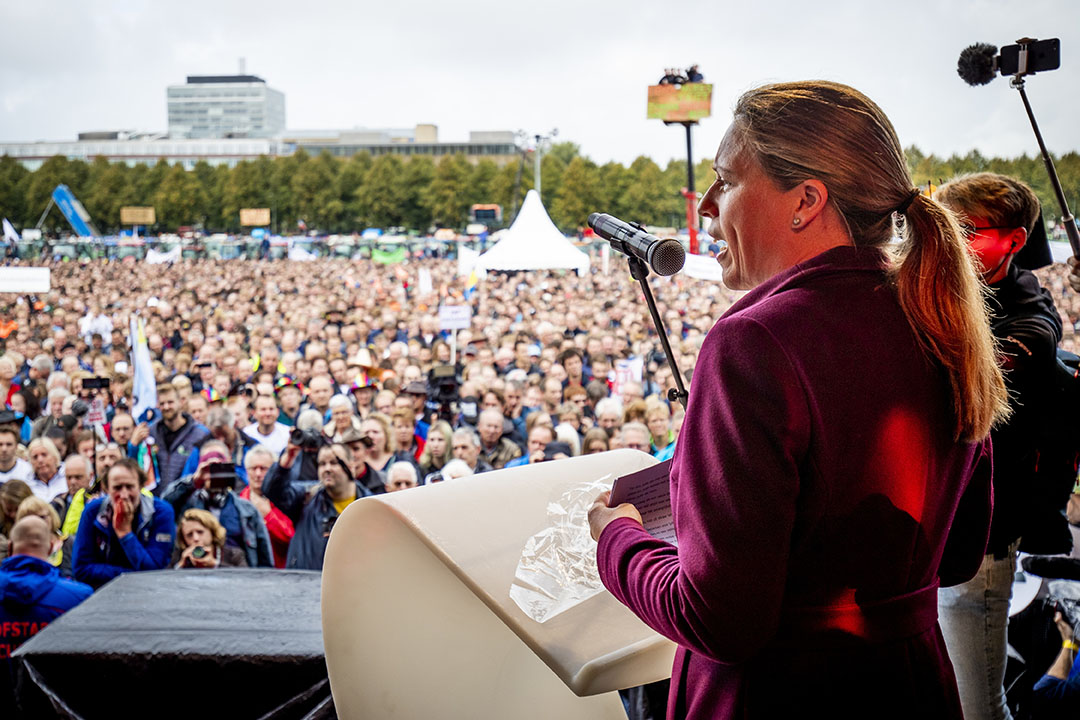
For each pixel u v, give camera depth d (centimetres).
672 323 983
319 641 175
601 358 788
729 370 91
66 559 399
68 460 471
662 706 219
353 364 788
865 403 92
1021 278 199
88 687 169
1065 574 278
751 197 101
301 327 1141
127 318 1327
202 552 383
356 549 121
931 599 104
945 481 102
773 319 92
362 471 479
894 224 103
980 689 192
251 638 176
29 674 168
